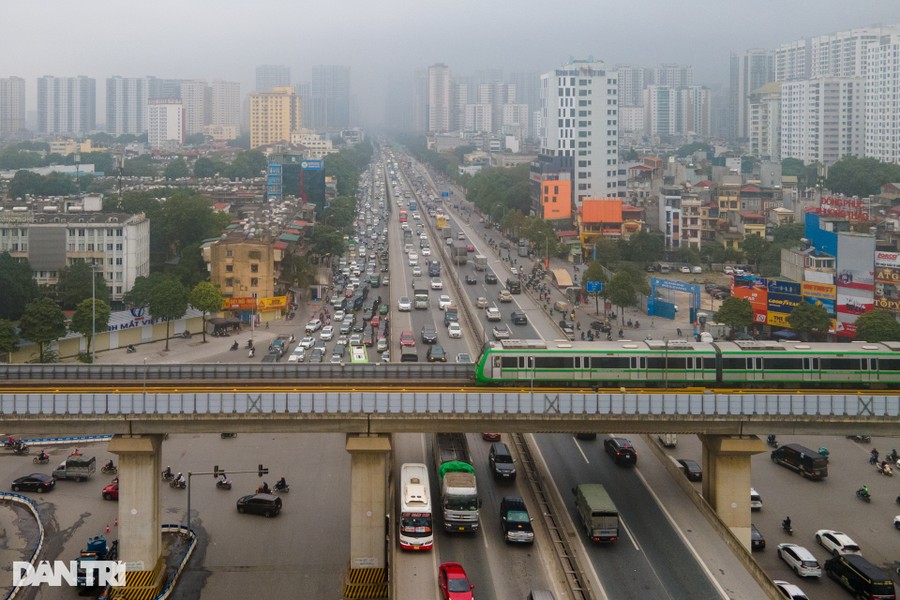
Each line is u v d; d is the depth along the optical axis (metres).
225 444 151.50
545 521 106.88
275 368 121.56
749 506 108.25
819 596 102.50
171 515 123.38
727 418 106.50
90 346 198.50
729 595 89.75
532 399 106.31
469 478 105.69
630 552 99.25
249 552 113.31
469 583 89.62
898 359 114.06
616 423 107.94
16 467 141.75
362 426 106.56
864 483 135.25
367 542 105.12
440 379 120.62
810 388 114.75
